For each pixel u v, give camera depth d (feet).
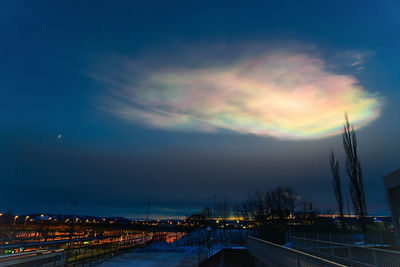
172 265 67.00
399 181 69.62
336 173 108.58
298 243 74.79
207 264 67.00
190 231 422.82
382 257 35.27
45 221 409.49
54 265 62.54
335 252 51.75
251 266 62.90
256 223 202.18
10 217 344.28
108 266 68.03
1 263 46.78
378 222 116.57
